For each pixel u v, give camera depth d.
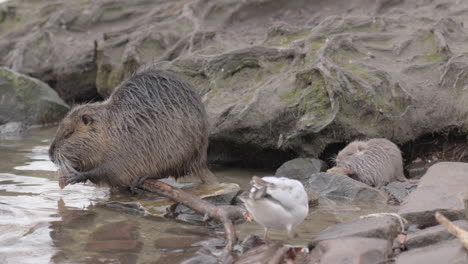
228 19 17.81
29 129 17.50
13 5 22.45
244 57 14.66
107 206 11.06
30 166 13.62
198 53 15.73
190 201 10.30
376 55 14.33
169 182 12.21
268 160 13.54
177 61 15.48
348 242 8.13
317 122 12.57
